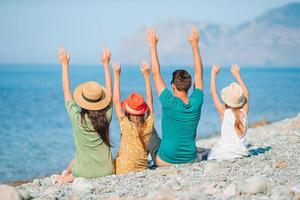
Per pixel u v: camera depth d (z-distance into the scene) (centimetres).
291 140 1252
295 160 866
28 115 4075
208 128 2994
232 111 916
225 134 917
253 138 1410
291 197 634
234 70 984
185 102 895
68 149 2233
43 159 1959
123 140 894
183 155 897
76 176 882
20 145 2356
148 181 784
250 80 14512
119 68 920
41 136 2727
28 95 6900
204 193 672
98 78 16600
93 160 874
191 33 924
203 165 869
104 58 923
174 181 754
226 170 808
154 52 899
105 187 775
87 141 870
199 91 914
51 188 812
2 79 15150
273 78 16925
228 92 916
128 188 750
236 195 656
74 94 884
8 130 3044
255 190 657
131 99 895
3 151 2156
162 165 912
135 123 892
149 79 950
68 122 3525
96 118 864
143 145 894
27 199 727
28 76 19238
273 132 1523
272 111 4419
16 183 1292
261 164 838
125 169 884
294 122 1617
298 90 8556
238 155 904
